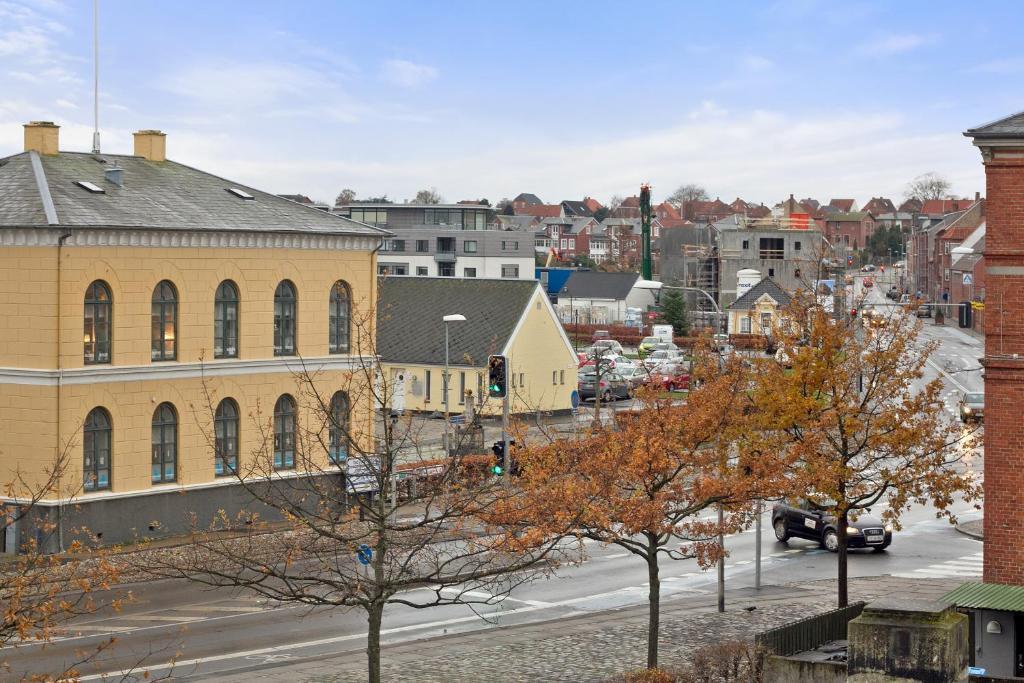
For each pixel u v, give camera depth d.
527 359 69.88
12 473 39.06
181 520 41.56
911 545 42.81
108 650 28.97
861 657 14.60
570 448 27.33
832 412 30.64
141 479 40.78
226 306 43.34
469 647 29.48
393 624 32.19
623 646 29.36
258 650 29.30
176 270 41.66
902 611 14.59
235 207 44.88
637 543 26.61
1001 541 27.62
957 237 148.25
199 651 29.12
